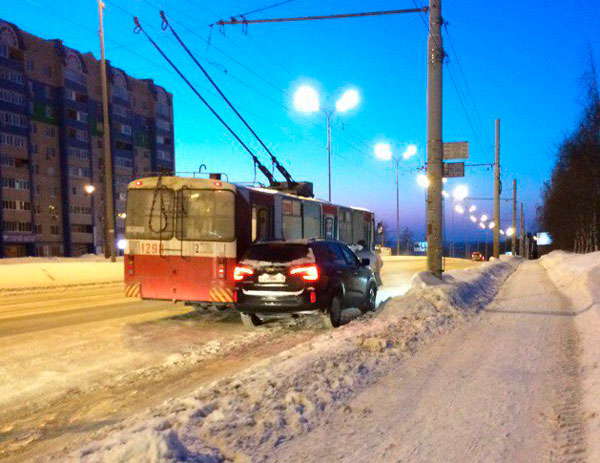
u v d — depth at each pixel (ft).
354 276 34.47
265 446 12.09
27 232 224.33
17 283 53.57
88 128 257.96
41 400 17.03
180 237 33.37
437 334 26.66
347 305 33.42
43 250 236.02
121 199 278.46
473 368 19.56
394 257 170.19
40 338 27.25
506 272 82.07
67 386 18.61
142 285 34.22
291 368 18.13
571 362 20.35
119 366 21.52
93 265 66.90
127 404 16.61
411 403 15.40
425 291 36.47
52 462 11.32
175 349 24.90
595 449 11.80
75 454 11.46
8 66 218.18
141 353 23.99
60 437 13.89
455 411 14.71
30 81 230.68
